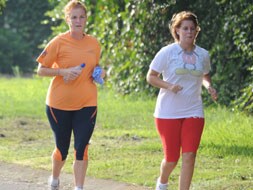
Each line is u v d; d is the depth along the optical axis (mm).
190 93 19344
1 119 36531
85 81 20094
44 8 82625
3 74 79938
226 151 27016
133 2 42406
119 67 44594
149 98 42438
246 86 36781
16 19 83625
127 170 24688
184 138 19266
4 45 81438
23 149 28844
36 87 52375
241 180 22891
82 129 20047
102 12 45875
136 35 42781
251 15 36031
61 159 20672
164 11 40062
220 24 38406
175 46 19500
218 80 38375
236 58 37719
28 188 22484
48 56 20031
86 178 23672
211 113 36094
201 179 23094
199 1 39250
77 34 20078
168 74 19469
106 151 28125
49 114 20344
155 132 32219
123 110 38875
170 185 22547
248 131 30688
